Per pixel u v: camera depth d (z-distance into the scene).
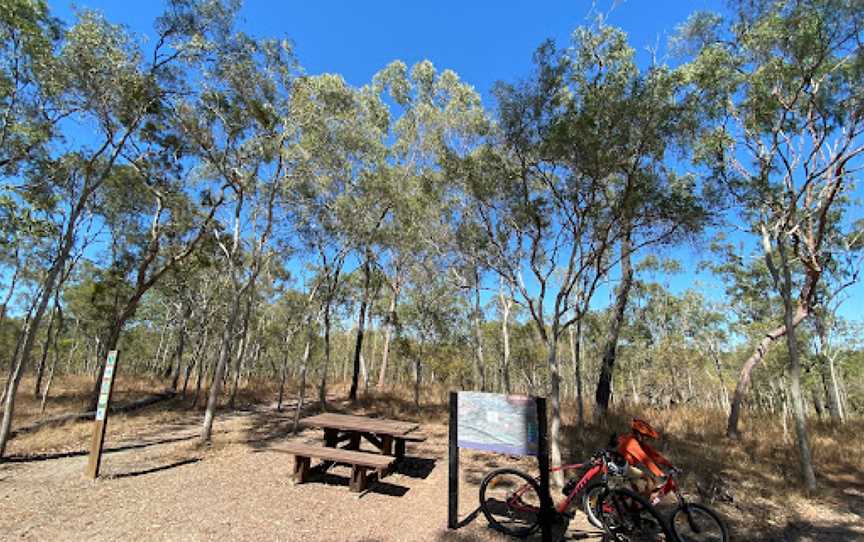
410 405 15.52
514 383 33.25
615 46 6.54
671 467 4.86
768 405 22.47
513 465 7.87
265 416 13.28
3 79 7.25
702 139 7.97
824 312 16.77
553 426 6.55
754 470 7.96
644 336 23.62
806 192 9.77
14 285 13.08
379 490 6.27
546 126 6.46
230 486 6.08
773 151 8.39
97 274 16.56
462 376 23.17
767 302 16.20
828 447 10.02
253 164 10.08
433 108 14.20
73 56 7.49
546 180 6.87
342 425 7.05
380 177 12.66
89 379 23.14
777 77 7.94
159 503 5.28
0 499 5.18
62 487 5.73
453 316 20.03
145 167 12.12
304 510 5.32
